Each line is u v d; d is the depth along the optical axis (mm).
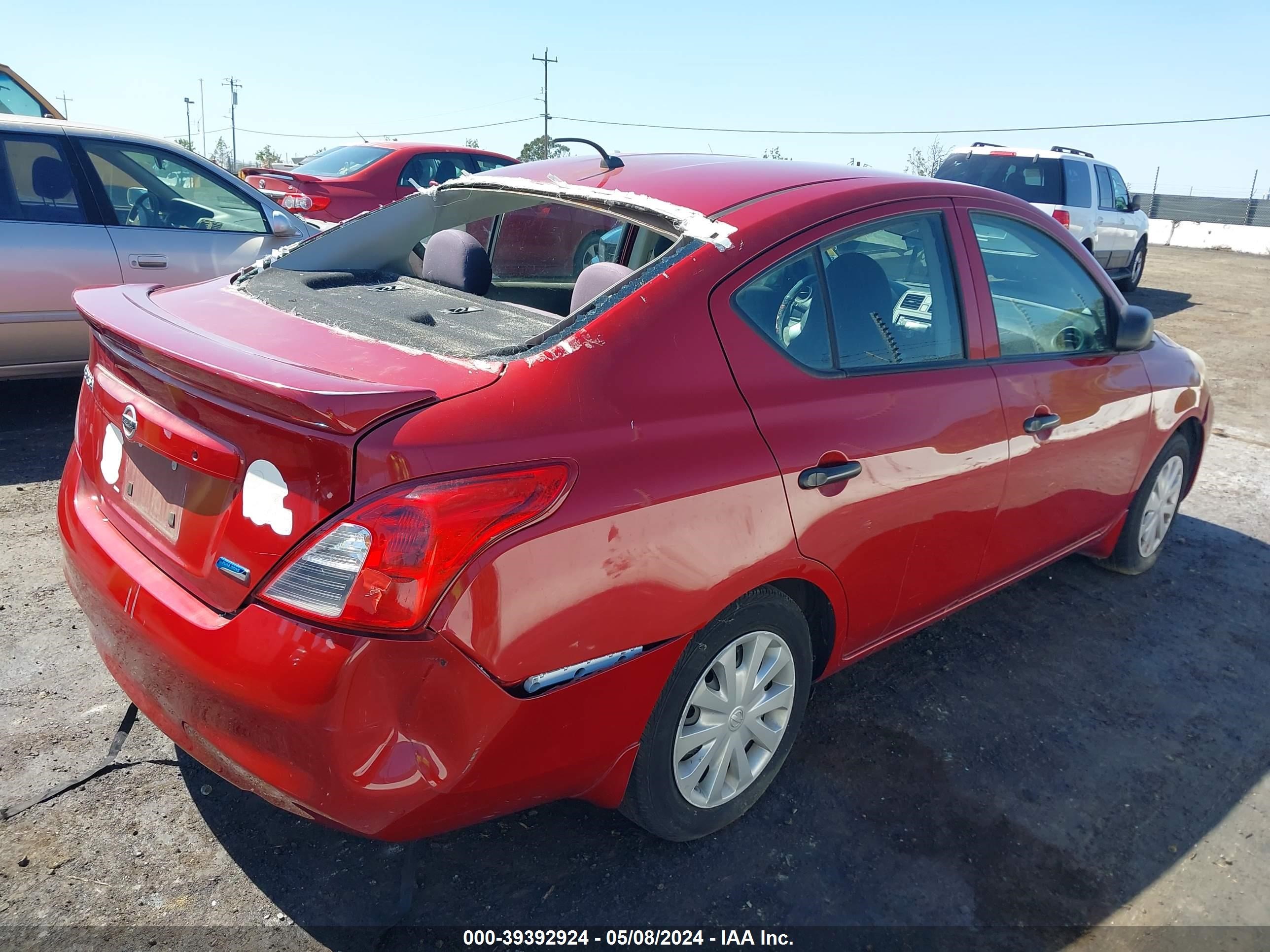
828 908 2256
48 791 2418
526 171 2996
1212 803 2766
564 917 2166
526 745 1861
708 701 2275
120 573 2061
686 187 2576
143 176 5371
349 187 9219
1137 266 13867
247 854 2273
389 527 1655
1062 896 2354
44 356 5125
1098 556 4160
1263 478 5812
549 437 1847
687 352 2139
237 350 1938
